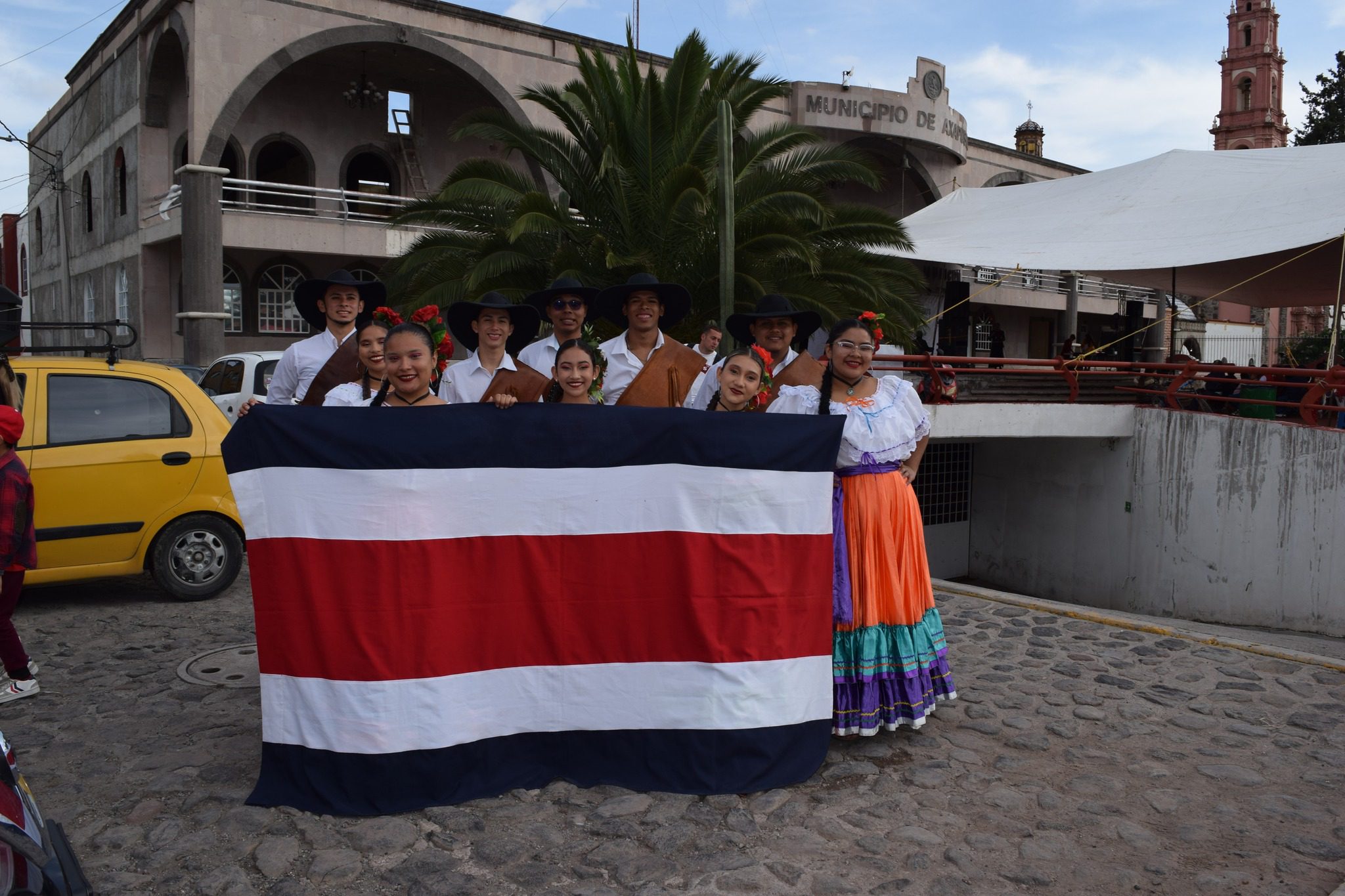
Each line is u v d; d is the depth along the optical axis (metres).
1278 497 11.47
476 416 3.97
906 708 4.50
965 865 3.46
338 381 4.95
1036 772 4.27
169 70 21.86
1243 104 53.72
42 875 2.19
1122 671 5.73
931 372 12.73
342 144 23.23
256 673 5.52
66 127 28.91
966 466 15.81
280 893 3.22
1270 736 4.69
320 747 3.82
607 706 4.08
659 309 5.31
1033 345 32.56
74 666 5.68
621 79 12.43
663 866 3.42
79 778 4.13
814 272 11.17
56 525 6.67
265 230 18.98
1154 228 14.95
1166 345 30.03
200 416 7.29
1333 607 10.85
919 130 27.17
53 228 30.98
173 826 3.66
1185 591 12.59
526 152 12.73
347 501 3.83
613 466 4.05
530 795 3.94
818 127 25.95
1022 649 6.20
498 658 4.00
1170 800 3.99
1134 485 13.36
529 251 11.80
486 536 3.97
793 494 4.15
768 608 4.10
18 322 6.41
